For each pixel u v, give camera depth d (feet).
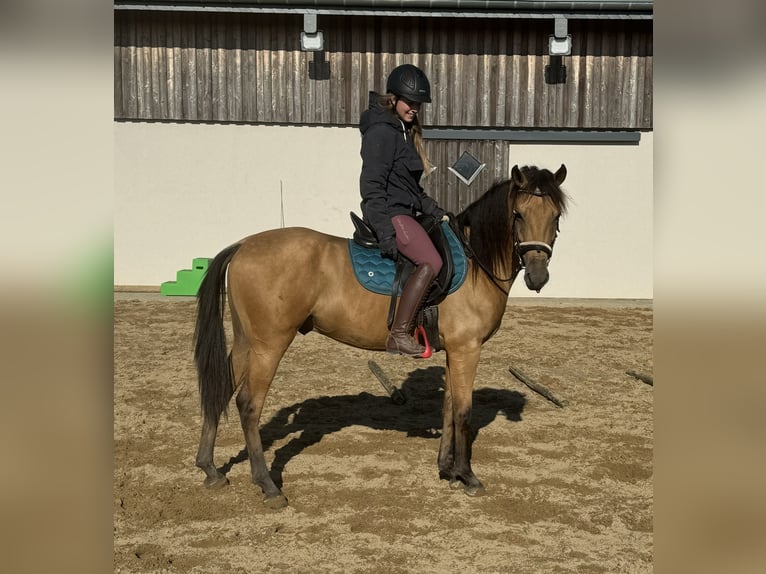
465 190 39.01
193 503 13.25
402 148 13.16
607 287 39.42
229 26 38.40
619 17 35.86
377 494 13.76
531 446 16.60
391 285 13.29
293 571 10.83
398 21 38.09
